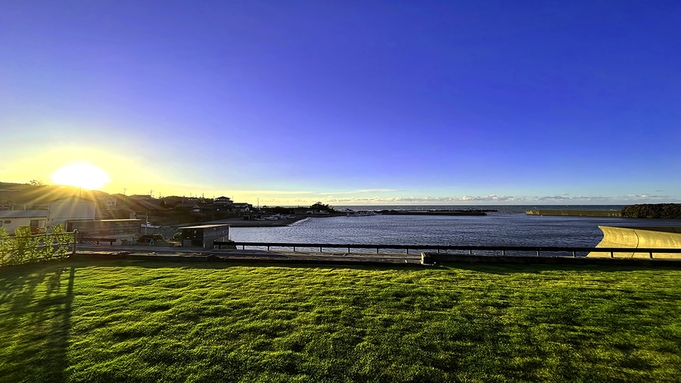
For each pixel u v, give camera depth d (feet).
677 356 17.30
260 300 26.05
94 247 68.59
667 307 24.76
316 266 41.88
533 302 25.95
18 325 20.90
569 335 19.83
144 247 68.80
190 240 68.74
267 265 42.68
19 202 130.31
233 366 16.10
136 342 18.48
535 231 207.00
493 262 44.16
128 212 238.48
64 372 15.51
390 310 23.94
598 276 35.99
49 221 132.36
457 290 29.43
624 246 75.82
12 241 42.01
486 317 22.67
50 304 25.16
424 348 18.07
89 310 23.72
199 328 20.39
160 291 28.86
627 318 22.52
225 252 58.23
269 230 246.06
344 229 241.76
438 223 320.91
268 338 19.07
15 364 16.11
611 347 18.34
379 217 515.91
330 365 16.25
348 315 22.81
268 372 15.64
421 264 42.47
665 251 45.98
